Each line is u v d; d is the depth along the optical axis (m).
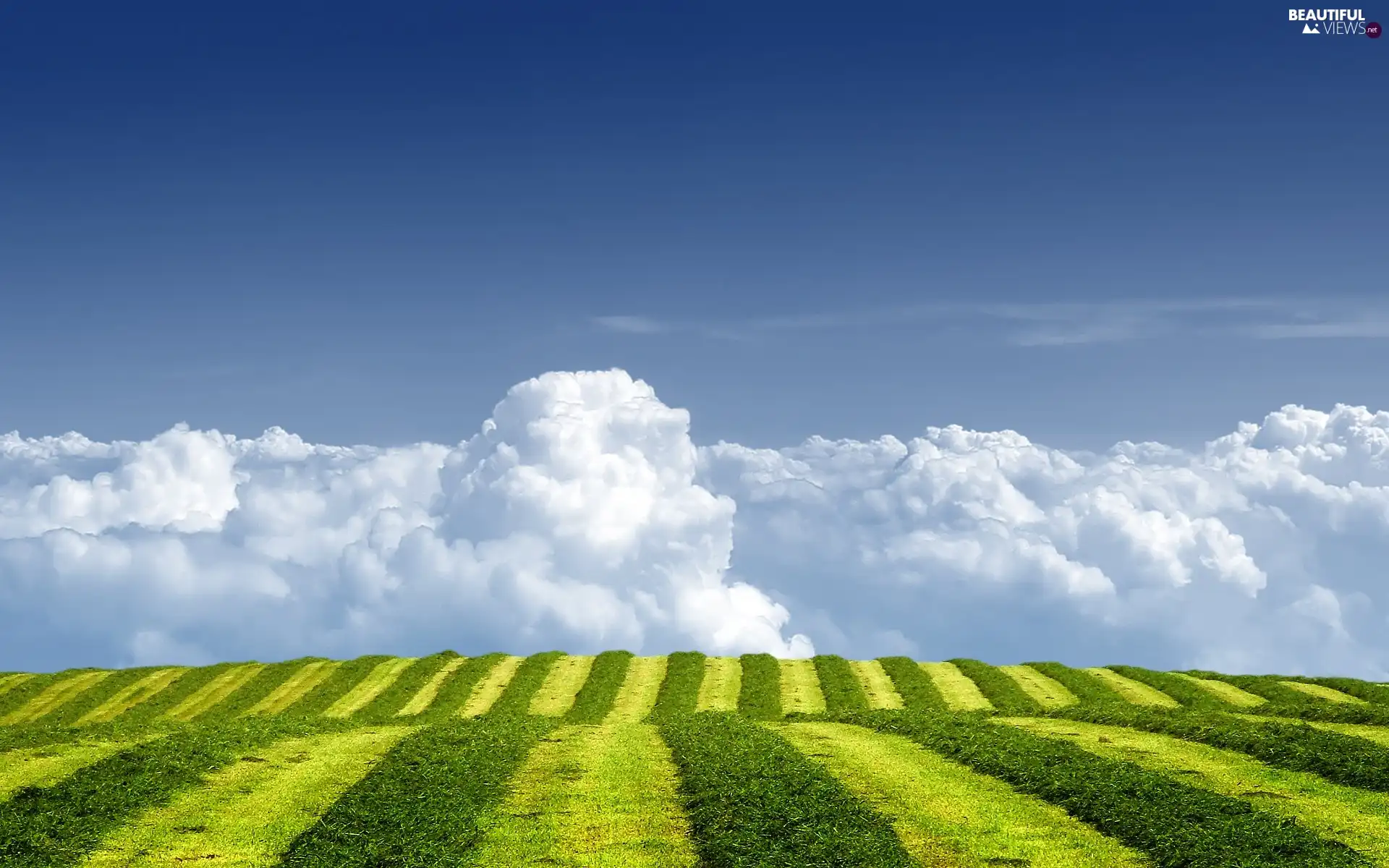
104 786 26.00
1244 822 21.06
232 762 30.14
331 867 20.20
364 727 40.91
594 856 21.31
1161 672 59.28
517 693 58.41
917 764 29.72
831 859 19.80
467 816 23.73
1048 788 25.27
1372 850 19.88
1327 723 35.22
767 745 31.81
